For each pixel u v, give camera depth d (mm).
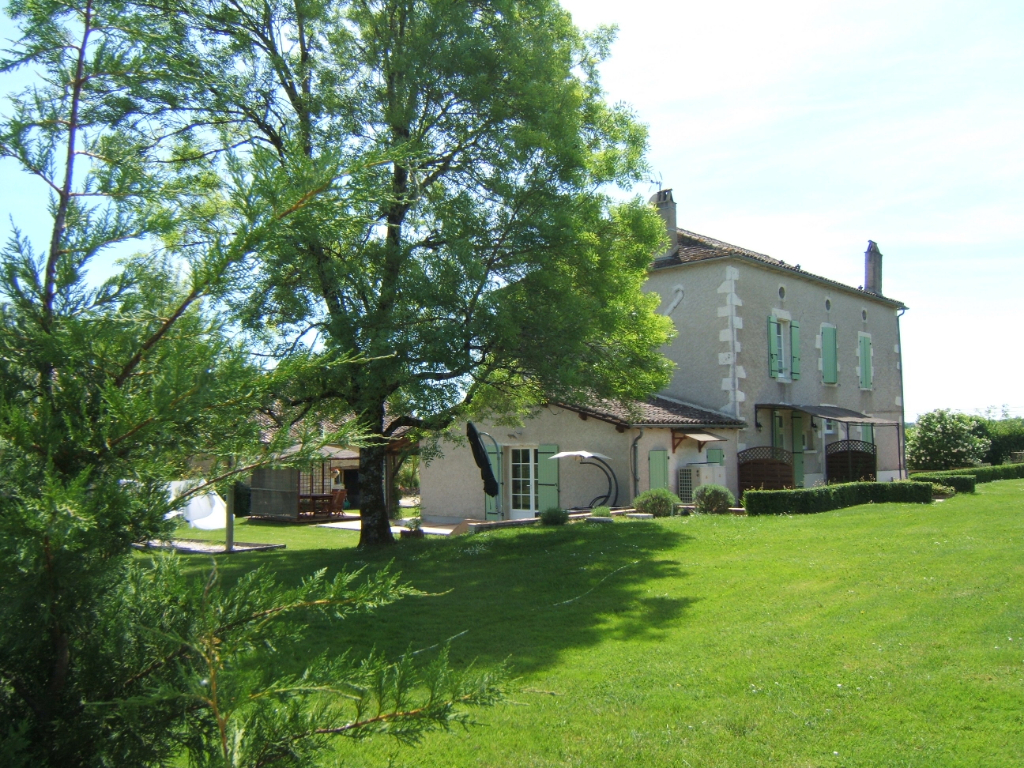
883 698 5637
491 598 9609
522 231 11977
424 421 12672
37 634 1895
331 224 2326
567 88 13391
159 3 8406
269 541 18875
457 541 14219
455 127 12516
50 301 2197
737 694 5855
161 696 1847
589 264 13000
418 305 11422
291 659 6738
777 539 12891
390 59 12352
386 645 7477
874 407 27969
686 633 7727
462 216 11969
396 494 25781
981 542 11539
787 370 23297
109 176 2334
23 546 1757
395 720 2182
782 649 6949
